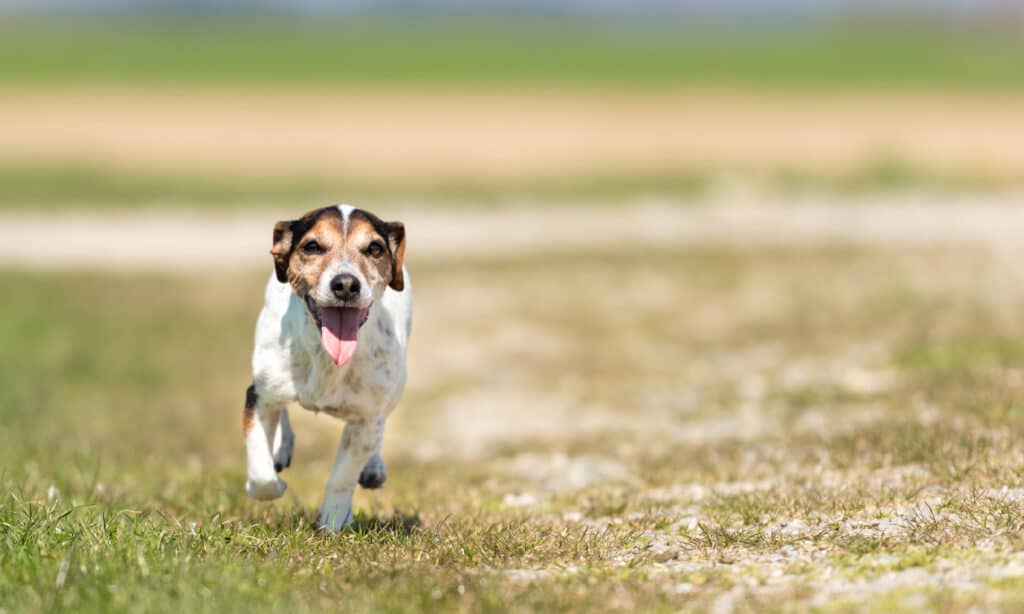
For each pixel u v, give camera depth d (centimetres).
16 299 1969
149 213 3162
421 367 1500
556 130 4772
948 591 550
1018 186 3238
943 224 2547
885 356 1255
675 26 16575
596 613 571
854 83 6600
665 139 4475
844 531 691
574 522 775
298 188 3516
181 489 905
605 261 2148
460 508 855
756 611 554
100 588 584
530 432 1159
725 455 941
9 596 583
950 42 10081
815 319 1533
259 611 555
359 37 10656
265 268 2369
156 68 7375
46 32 11056
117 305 1956
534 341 1591
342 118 5209
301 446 1158
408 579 621
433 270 2167
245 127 4891
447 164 3972
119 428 1216
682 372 1338
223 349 1650
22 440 1073
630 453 1012
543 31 12725
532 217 2958
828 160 3850
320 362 667
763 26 16562
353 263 637
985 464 798
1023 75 6988
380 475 783
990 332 1305
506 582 623
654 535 727
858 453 884
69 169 3797
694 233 2531
